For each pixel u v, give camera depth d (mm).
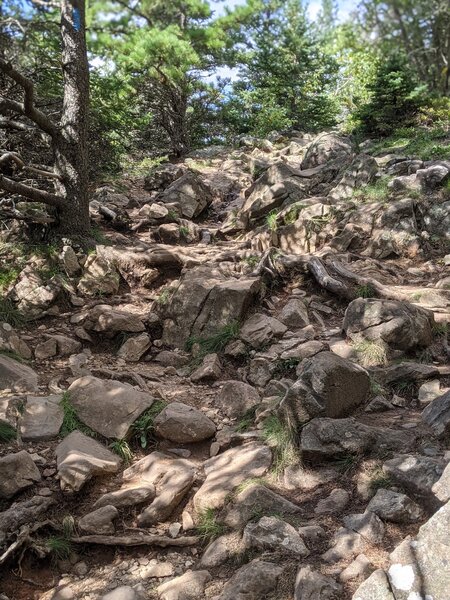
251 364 5289
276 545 3051
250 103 17328
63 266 7199
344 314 6016
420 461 3373
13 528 3445
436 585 2494
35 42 7656
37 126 8289
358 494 3408
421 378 4613
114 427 4375
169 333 6102
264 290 6609
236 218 9641
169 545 3389
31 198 7309
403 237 7457
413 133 11547
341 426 3781
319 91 14469
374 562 2832
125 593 3004
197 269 6734
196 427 4301
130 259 7426
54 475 3922
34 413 4504
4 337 5707
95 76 10125
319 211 8367
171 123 16500
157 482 3879
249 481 3633
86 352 5957
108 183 12008
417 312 5258
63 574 3303
